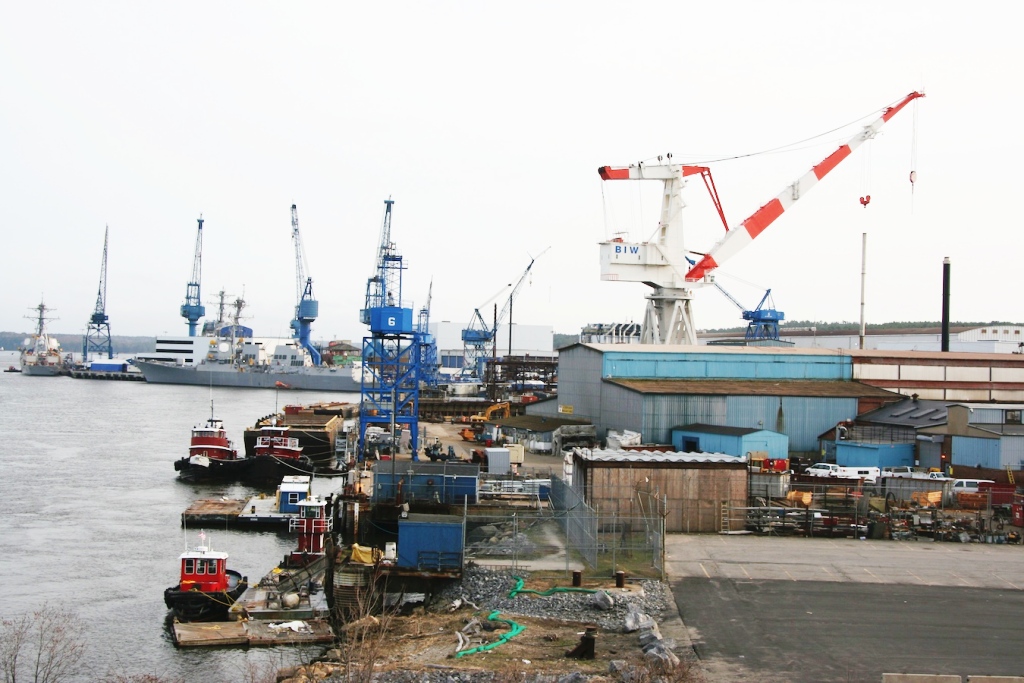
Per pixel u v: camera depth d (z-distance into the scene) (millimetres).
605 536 54281
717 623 39562
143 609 53000
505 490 68625
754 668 34438
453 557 49344
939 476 70750
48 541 70062
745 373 101188
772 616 40562
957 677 30734
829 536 56969
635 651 36812
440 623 42781
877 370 103312
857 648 36688
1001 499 64250
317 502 62625
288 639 46812
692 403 89500
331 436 126000
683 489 57844
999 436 71750
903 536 56625
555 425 106812
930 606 42281
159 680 41656
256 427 135000
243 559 64625
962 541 56000
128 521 78125
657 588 44625
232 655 45219
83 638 47875
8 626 49469
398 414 110688
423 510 64125
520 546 53000
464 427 135625
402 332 100500
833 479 69375
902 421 86250
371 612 46812
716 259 115688
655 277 114125
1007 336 191375
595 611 41969
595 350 101438
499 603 43719
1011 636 38375
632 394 91375
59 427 164125
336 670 37906
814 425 91750
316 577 56000
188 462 104125
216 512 78062
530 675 34219
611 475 57688
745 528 57812
